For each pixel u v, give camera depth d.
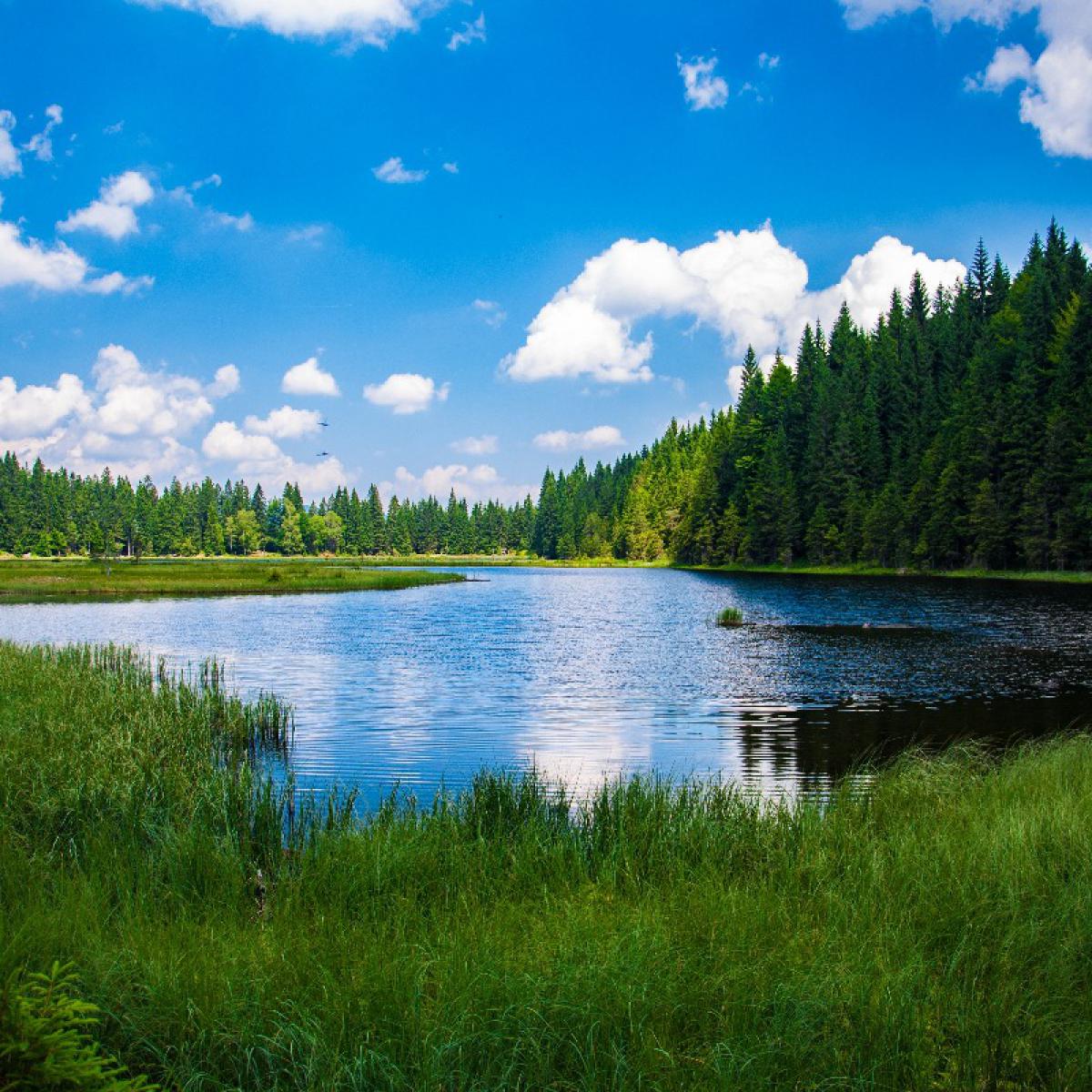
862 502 90.19
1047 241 100.50
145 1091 4.08
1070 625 35.50
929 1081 4.46
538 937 5.70
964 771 12.00
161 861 7.50
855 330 124.25
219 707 16.86
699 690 22.08
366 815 9.85
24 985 3.66
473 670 26.16
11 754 11.02
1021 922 5.88
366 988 4.99
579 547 176.25
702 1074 4.40
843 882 6.91
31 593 64.75
